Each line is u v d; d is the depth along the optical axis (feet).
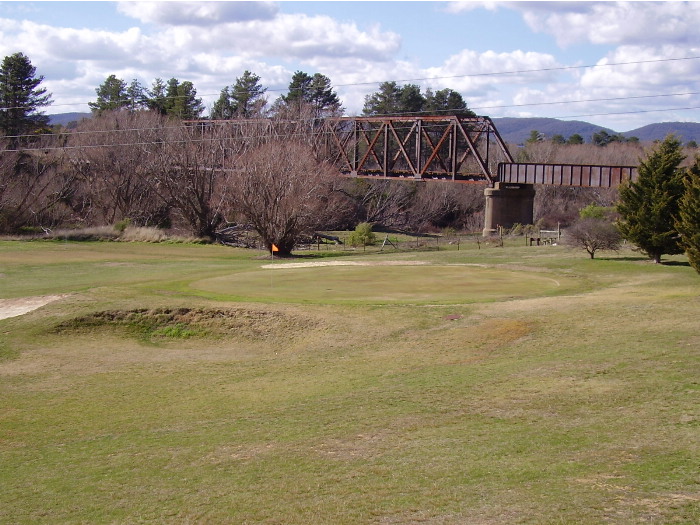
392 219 341.41
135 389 65.62
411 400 53.67
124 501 38.42
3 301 99.91
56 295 101.65
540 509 31.76
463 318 82.43
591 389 51.24
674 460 36.19
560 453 39.09
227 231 261.03
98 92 453.99
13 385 67.87
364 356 72.13
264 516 34.50
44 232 253.03
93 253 189.67
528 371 58.70
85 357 77.71
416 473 38.29
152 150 284.41
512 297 95.30
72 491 40.83
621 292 98.17
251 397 60.70
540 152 372.17
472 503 33.37
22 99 328.49
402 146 252.62
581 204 342.03
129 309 90.07
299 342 80.43
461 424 46.60
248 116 388.16
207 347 81.97
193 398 61.82
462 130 230.68
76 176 297.53
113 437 51.98
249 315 87.66
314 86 422.82
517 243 200.95
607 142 556.92
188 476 41.57
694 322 71.20
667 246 126.62
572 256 144.66
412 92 442.91
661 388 49.29
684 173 126.11
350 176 269.64
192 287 106.73
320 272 124.47
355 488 36.96
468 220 343.46
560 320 78.02
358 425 48.60
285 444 45.96
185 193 257.14
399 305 89.51
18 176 280.51
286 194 204.13
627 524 29.50
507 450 40.50
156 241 227.61
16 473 45.27
